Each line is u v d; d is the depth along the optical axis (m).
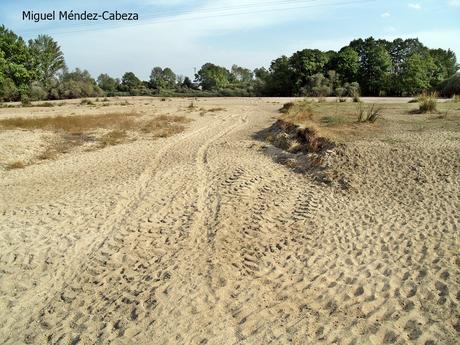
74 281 5.88
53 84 57.50
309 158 11.27
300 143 12.99
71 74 66.44
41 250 6.70
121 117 23.73
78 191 9.77
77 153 14.53
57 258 6.48
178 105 35.38
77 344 4.56
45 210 8.45
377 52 54.91
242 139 15.90
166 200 8.95
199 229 7.41
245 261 6.23
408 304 4.95
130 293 5.50
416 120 15.02
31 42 58.88
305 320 4.77
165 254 6.54
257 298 5.27
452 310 4.75
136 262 6.34
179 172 11.14
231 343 4.45
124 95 63.62
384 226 7.17
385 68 54.94
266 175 10.43
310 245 6.68
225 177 10.34
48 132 17.86
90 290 5.65
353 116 16.64
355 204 8.27
